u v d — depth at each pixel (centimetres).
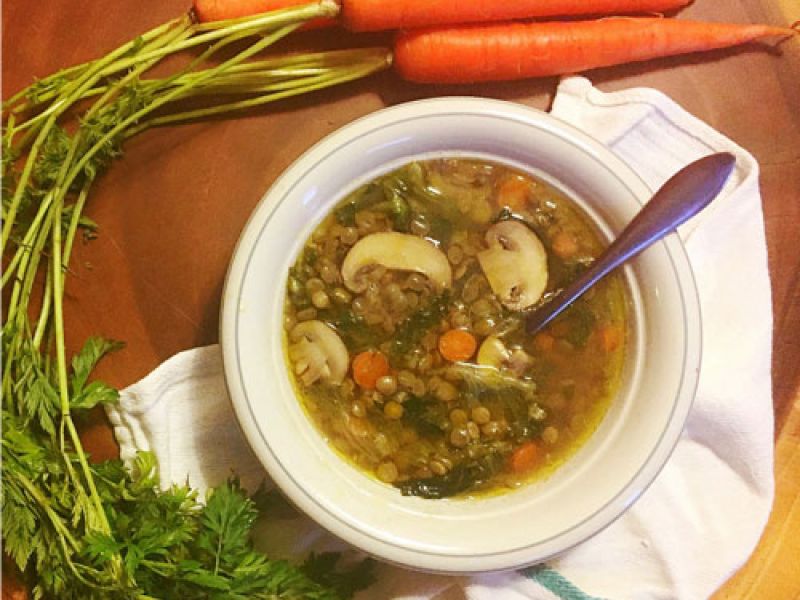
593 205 29
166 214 31
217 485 31
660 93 32
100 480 29
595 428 29
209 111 31
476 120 28
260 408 27
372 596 31
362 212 29
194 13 30
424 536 28
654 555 32
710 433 32
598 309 29
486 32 31
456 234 29
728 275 33
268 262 28
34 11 31
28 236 29
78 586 28
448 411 29
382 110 28
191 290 31
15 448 28
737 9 33
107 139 29
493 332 29
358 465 29
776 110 33
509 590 32
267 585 28
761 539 33
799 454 33
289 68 31
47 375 29
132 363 31
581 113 32
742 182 32
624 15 33
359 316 29
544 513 28
